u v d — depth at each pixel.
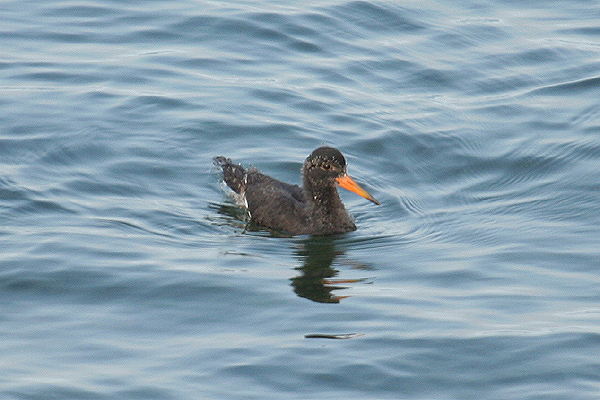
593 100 20.73
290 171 18.22
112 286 13.16
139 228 15.58
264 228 16.52
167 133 18.97
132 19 23.69
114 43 22.59
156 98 20.14
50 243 14.48
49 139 18.36
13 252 14.08
